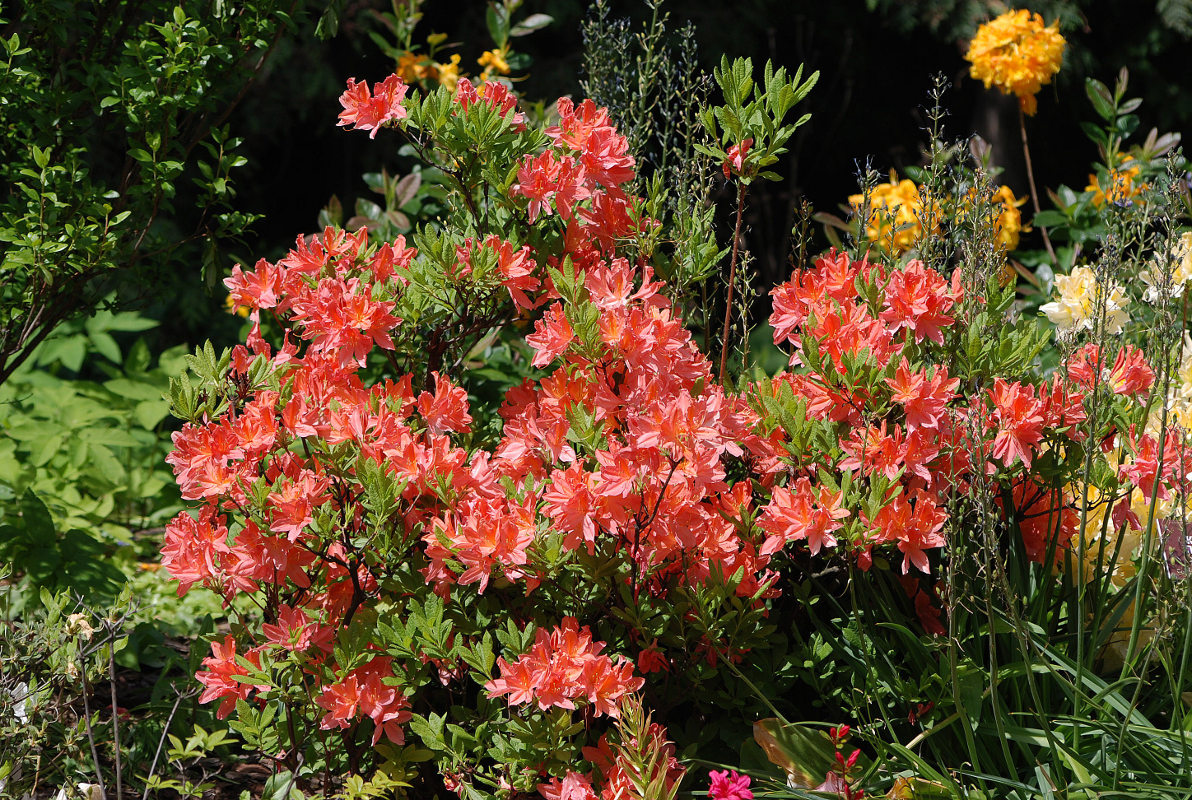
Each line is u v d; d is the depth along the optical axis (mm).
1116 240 4340
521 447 4215
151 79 4566
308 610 4227
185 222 10438
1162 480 4230
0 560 4855
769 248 11039
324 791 4234
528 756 4125
